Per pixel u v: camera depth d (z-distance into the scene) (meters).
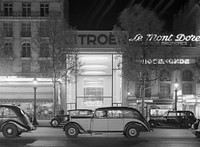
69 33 44.25
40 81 48.38
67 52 43.66
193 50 51.03
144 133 27.95
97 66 50.62
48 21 43.94
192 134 27.02
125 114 23.41
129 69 41.38
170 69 42.12
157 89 51.56
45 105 48.50
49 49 43.69
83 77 50.75
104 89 50.69
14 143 20.08
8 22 51.94
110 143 20.34
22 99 48.56
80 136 24.61
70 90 50.41
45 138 22.83
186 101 50.62
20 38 51.56
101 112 23.47
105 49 48.28
